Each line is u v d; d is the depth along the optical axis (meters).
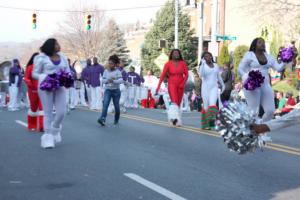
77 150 9.27
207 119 12.57
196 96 21.98
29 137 10.98
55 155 8.73
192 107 22.39
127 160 8.30
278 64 9.80
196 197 6.02
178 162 8.16
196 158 8.52
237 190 6.37
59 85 9.02
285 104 19.00
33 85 11.77
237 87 17.03
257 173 7.37
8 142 10.21
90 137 11.08
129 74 22.81
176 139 10.84
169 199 5.93
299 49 28.14
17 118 15.47
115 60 13.44
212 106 12.51
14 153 8.93
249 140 4.34
